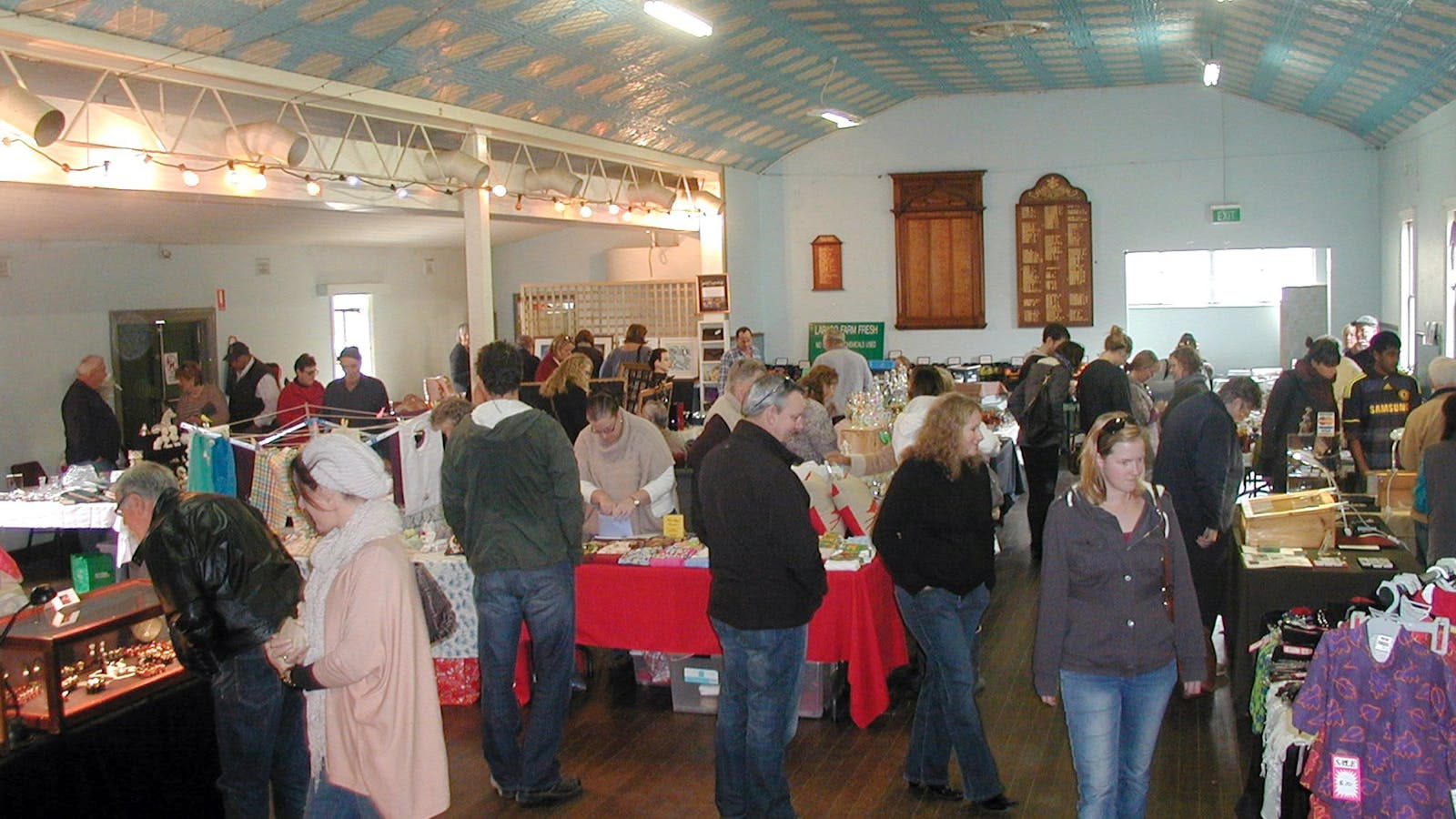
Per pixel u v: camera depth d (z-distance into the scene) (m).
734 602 3.89
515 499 4.37
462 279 16.02
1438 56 8.20
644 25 8.48
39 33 5.58
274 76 7.01
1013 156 14.75
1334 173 13.82
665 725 5.34
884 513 4.23
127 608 3.91
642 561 5.37
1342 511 5.29
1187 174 14.28
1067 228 14.66
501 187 9.81
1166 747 4.96
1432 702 3.23
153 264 10.74
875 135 15.06
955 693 4.25
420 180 9.73
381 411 8.80
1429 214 10.70
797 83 11.88
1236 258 15.45
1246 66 11.85
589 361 7.55
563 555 4.41
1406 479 5.84
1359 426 6.87
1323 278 15.25
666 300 13.80
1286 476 6.84
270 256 12.30
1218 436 5.34
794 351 15.48
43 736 3.57
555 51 8.38
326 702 3.31
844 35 10.41
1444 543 4.93
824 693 5.32
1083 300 14.71
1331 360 7.05
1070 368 7.92
